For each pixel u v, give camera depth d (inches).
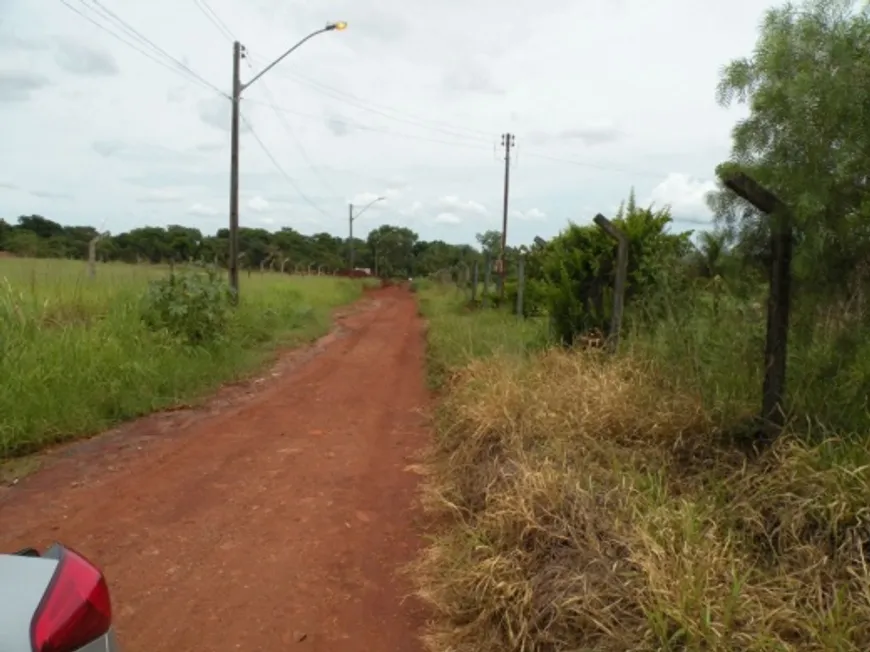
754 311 228.8
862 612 115.6
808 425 174.2
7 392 276.8
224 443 290.5
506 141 1523.1
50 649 76.5
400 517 211.2
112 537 193.3
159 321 436.5
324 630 147.9
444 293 1571.1
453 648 138.1
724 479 168.9
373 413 352.2
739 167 180.5
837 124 156.9
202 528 200.8
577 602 129.3
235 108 710.5
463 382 320.2
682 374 233.6
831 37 160.1
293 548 188.2
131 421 323.3
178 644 141.9
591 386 240.5
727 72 175.6
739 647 112.0
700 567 127.6
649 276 357.4
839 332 183.5
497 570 147.3
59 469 251.1
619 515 152.6
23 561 89.6
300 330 706.8
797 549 134.9
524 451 203.3
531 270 717.3
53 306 417.7
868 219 157.8
